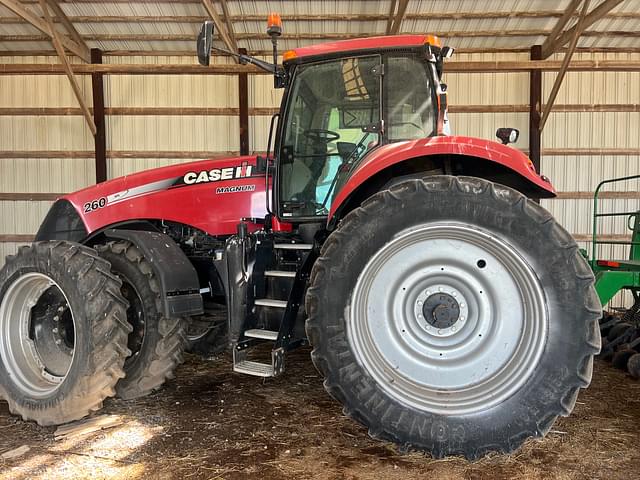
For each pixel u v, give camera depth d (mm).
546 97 7398
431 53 2801
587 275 2043
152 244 2982
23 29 7195
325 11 6719
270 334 2648
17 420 2807
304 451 2336
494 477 2070
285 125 3002
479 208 2152
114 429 2635
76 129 7637
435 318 2258
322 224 3006
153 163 7641
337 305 2219
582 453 2293
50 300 2936
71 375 2590
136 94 7566
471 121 7457
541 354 2055
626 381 3521
